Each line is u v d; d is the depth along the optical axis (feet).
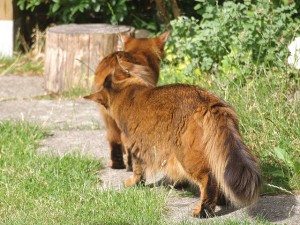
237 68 48.73
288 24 52.42
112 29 60.39
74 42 59.16
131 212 33.47
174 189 37.55
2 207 34.71
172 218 33.27
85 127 50.01
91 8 65.46
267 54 49.90
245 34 51.01
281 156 37.93
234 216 33.06
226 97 43.91
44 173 38.68
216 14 54.34
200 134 31.78
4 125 47.75
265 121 40.98
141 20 67.62
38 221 32.68
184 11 67.10
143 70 37.83
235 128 31.42
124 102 35.35
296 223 32.22
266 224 31.42
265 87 44.09
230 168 30.14
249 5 55.21
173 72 52.75
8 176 38.47
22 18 71.72
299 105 41.63
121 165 41.24
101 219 32.76
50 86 60.75
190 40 53.21
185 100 32.83
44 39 70.95
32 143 44.96
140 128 34.55
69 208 34.27
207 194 32.35
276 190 36.19
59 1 65.62
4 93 61.41
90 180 38.34
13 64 68.28
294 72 45.50
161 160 34.01
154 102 33.96
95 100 36.45
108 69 39.96
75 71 59.57
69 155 41.91
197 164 32.12
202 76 50.49
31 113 53.72
